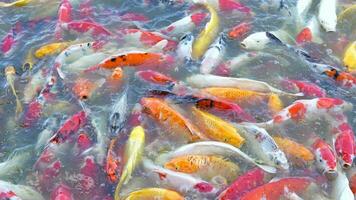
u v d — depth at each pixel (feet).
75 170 12.12
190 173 11.98
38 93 13.50
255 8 15.60
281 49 14.40
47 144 12.44
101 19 15.35
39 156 12.37
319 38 14.73
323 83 13.73
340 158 12.25
